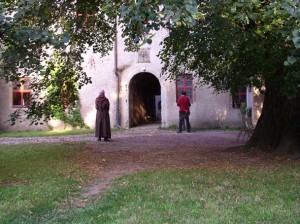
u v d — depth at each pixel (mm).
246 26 7328
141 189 6352
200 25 7305
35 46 6336
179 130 18203
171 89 20609
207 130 19484
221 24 7059
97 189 6723
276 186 6418
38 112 10477
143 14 4324
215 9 6496
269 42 7344
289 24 4656
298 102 9781
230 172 7625
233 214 4922
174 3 4211
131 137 16094
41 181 7273
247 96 19797
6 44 6254
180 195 5879
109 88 20859
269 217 4777
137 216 4906
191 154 10531
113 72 20844
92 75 20859
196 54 9586
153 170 8070
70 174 7961
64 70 10570
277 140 10156
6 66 7266
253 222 4625
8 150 12070
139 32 4574
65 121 20750
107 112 14742
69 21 9727
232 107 20359
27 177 7680
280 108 10117
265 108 10492
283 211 5004
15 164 9320
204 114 20531
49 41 5578
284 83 7762
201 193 5980
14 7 5820
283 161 8977
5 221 4980
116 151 11641
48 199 5941
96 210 5301
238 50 7691
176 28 7719
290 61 4660
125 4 4516
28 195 6195
